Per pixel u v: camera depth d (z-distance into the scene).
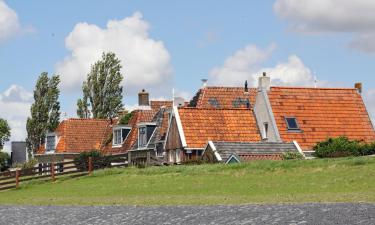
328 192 37.06
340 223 23.94
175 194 42.69
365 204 28.48
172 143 67.56
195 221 27.56
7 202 45.91
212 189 43.66
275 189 40.84
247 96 78.94
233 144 60.34
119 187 49.91
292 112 67.38
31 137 113.25
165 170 54.38
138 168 59.25
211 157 59.22
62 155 89.06
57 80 114.69
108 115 119.31
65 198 45.78
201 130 66.06
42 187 58.03
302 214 26.69
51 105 114.00
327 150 57.97
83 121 93.00
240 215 28.03
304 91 69.62
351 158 47.62
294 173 46.06
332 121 67.62
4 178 61.38
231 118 67.94
